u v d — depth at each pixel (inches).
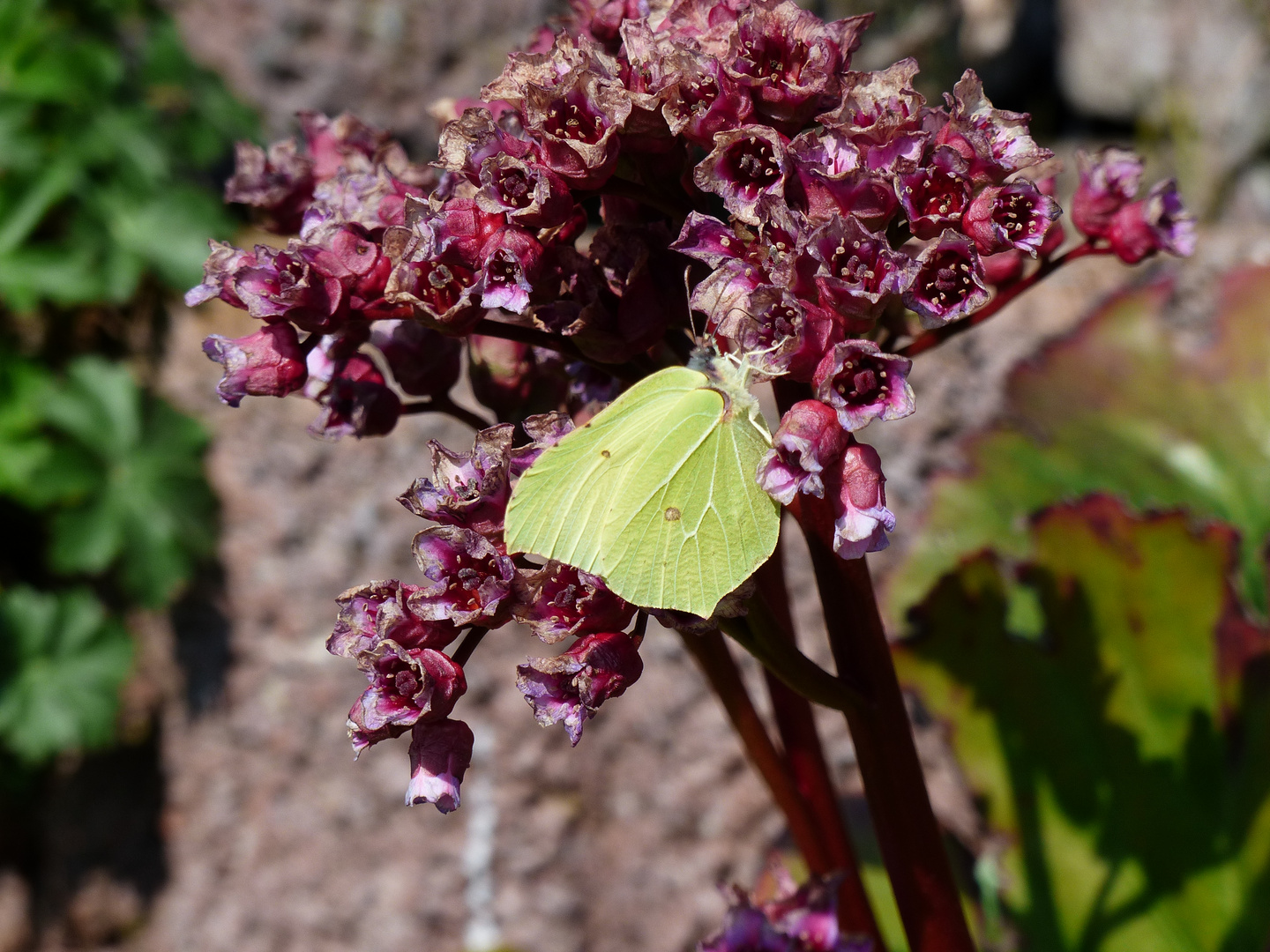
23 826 18.7
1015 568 12.0
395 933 15.5
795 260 7.8
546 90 8.1
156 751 18.2
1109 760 11.6
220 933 16.4
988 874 11.6
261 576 17.3
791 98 8.1
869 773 8.8
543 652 15.5
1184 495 12.8
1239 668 11.5
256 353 8.6
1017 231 7.9
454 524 8.1
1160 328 13.7
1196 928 11.2
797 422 7.8
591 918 15.1
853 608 8.5
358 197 8.8
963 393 15.6
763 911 9.1
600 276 8.3
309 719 16.7
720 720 15.2
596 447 8.2
